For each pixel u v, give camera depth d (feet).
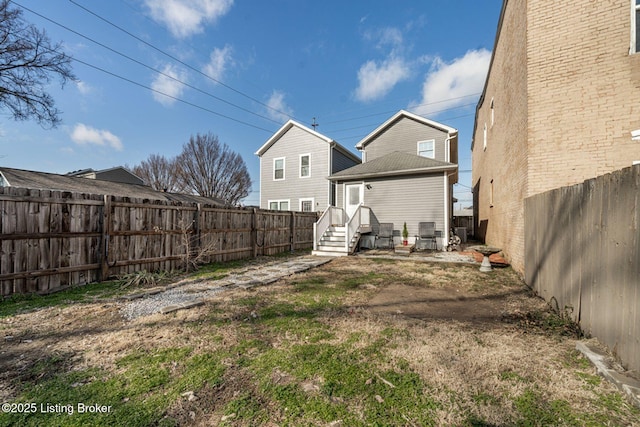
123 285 15.14
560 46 16.53
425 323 10.30
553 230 12.01
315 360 7.41
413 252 31.48
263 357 7.59
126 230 16.88
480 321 10.63
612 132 15.30
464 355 7.73
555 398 5.87
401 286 16.08
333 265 23.31
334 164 55.01
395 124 48.65
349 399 5.82
